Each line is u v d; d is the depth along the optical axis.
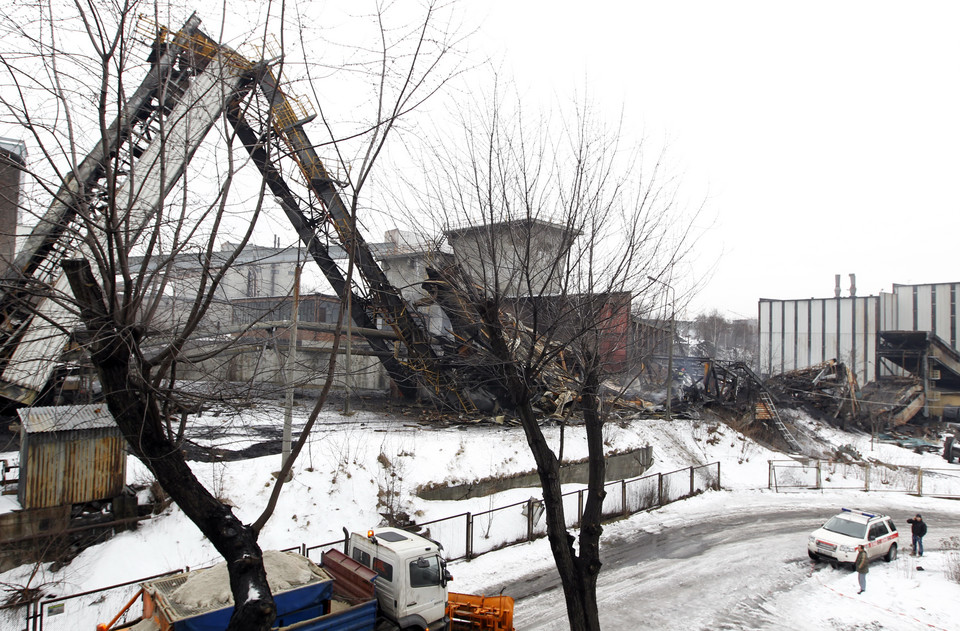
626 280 8.94
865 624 13.52
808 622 13.62
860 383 52.69
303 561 9.55
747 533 21.33
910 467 33.53
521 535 18.89
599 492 9.26
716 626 13.28
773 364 57.38
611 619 13.52
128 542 13.41
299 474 17.55
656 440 30.95
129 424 5.07
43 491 12.86
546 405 27.59
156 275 5.52
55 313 7.21
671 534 20.83
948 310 50.09
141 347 5.93
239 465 17.30
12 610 10.82
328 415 27.50
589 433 9.53
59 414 12.91
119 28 4.87
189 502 5.16
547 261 8.62
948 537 21.95
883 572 17.47
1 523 12.27
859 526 18.44
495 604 11.41
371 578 9.61
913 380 45.41
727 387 39.16
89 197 5.43
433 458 20.80
